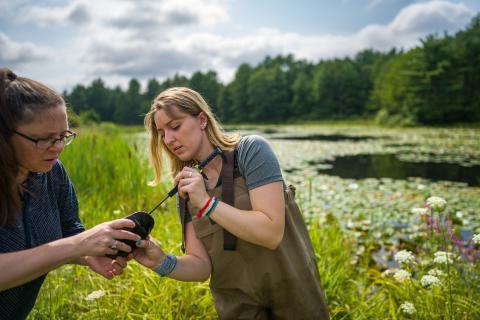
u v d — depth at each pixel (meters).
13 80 1.15
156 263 1.48
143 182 4.82
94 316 2.10
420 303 2.28
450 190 6.44
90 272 2.61
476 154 11.94
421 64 37.34
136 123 81.69
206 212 1.39
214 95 78.12
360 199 5.84
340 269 2.79
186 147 1.50
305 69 80.56
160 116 1.49
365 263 3.36
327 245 3.16
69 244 1.20
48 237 1.39
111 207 4.14
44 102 1.13
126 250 1.34
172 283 2.40
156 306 2.22
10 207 1.17
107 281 2.50
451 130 27.22
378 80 53.56
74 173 4.54
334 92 61.22
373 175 8.29
